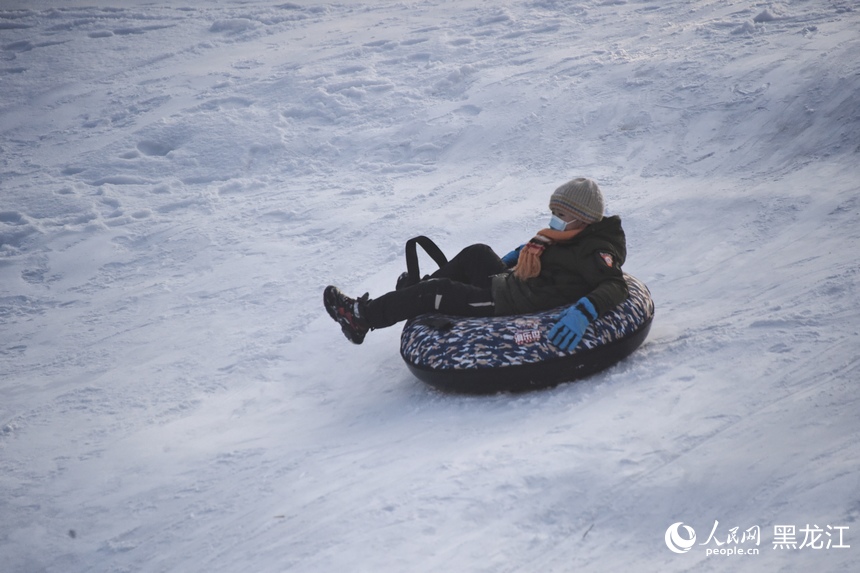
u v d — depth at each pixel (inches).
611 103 880.9
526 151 837.8
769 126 762.2
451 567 259.0
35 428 448.1
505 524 276.4
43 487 374.6
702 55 940.6
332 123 989.8
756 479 277.7
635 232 602.2
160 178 924.6
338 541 281.9
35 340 599.5
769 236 546.6
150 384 490.0
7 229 815.7
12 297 692.1
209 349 531.2
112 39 1389.0
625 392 360.8
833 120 737.6
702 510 270.1
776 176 663.1
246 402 448.8
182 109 1066.1
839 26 954.7
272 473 348.5
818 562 235.0
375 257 647.8
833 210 560.7
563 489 289.0
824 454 282.7
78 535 331.3
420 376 398.6
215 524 316.8
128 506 345.7
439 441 346.3
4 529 343.3
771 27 1002.1
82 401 478.0
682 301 472.4
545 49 1092.5
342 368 475.5
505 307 399.5
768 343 379.6
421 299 406.6
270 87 1097.4
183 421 431.8
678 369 374.0
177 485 355.9
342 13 1446.9
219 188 880.3
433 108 971.3
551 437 326.3
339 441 371.6
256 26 1401.3
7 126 1106.7
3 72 1275.8
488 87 989.2
